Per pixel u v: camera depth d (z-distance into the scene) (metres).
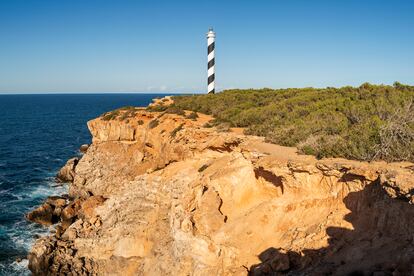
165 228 25.61
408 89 31.41
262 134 28.89
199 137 32.16
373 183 16.36
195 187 24.88
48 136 99.94
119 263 26.17
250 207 22.23
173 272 21.78
